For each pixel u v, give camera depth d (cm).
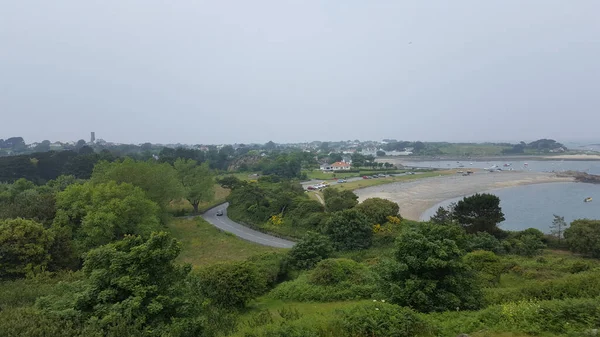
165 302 1037
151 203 3656
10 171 7219
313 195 8188
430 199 8038
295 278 2361
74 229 3173
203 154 13875
